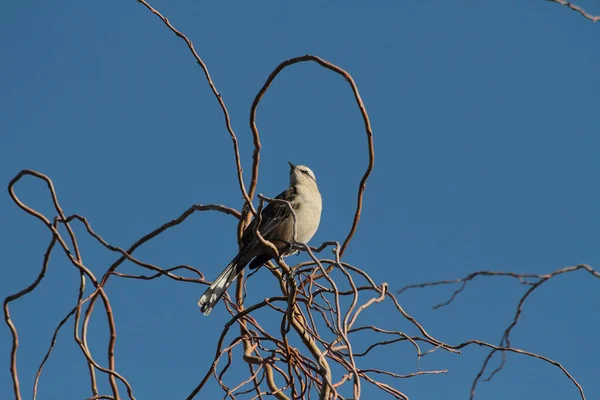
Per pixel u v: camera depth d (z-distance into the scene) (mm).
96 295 10273
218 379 10008
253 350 10750
